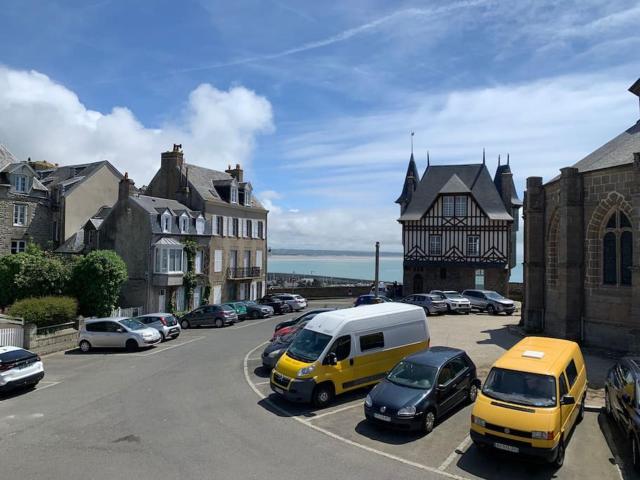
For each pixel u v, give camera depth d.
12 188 33.12
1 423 11.32
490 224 40.19
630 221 17.14
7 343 19.52
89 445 9.73
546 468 8.70
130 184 33.19
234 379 15.30
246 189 42.28
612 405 10.52
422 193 43.59
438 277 41.25
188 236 34.91
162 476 8.26
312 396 11.95
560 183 19.27
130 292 31.95
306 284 53.78
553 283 21.05
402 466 8.74
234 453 9.26
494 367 9.91
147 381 15.21
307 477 8.23
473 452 9.39
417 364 11.32
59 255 30.69
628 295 17.17
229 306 30.25
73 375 16.50
